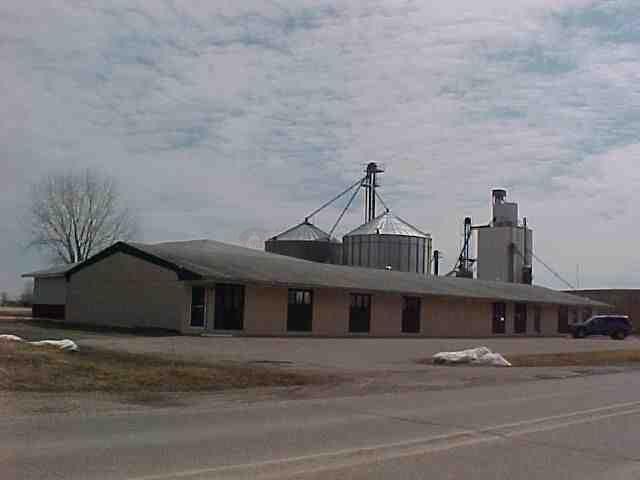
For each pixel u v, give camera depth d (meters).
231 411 13.95
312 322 42.97
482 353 27.91
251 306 40.06
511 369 26.22
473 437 11.81
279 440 10.95
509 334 57.41
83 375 17.61
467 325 53.41
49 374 17.22
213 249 48.06
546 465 9.93
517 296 56.94
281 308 41.50
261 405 14.96
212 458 9.53
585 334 59.56
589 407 16.16
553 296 63.16
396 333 47.88
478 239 73.62
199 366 20.91
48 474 8.45
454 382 21.09
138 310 41.28
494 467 9.67
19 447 9.91
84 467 8.82
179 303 38.78
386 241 59.97
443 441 11.34
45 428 11.45
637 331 74.19
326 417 13.47
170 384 17.53
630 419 14.43
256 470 8.93
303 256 61.59
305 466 9.23
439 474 9.12
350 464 9.45
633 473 9.62
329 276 44.94
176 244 49.84
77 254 69.94
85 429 11.45
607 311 72.62
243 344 32.56
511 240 72.12
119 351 24.27
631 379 24.08
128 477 8.38
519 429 12.77
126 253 42.47
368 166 67.75
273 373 20.34
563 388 20.39
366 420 13.25
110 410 13.66
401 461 9.77
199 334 37.75
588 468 9.84
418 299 49.56
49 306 51.22
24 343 21.91
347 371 22.66
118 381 17.28
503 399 17.27
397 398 16.83
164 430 11.55
